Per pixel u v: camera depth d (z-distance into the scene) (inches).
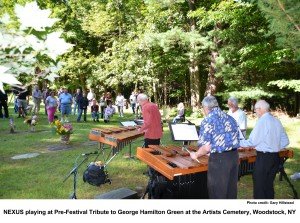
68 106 589.6
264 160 177.6
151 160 181.9
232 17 601.3
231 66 683.4
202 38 672.4
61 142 389.1
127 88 1125.1
